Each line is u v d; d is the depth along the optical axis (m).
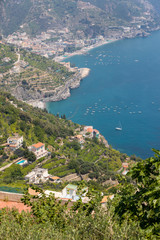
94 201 17.20
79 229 14.63
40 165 97.56
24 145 104.69
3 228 14.80
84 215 15.70
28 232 14.25
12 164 91.38
